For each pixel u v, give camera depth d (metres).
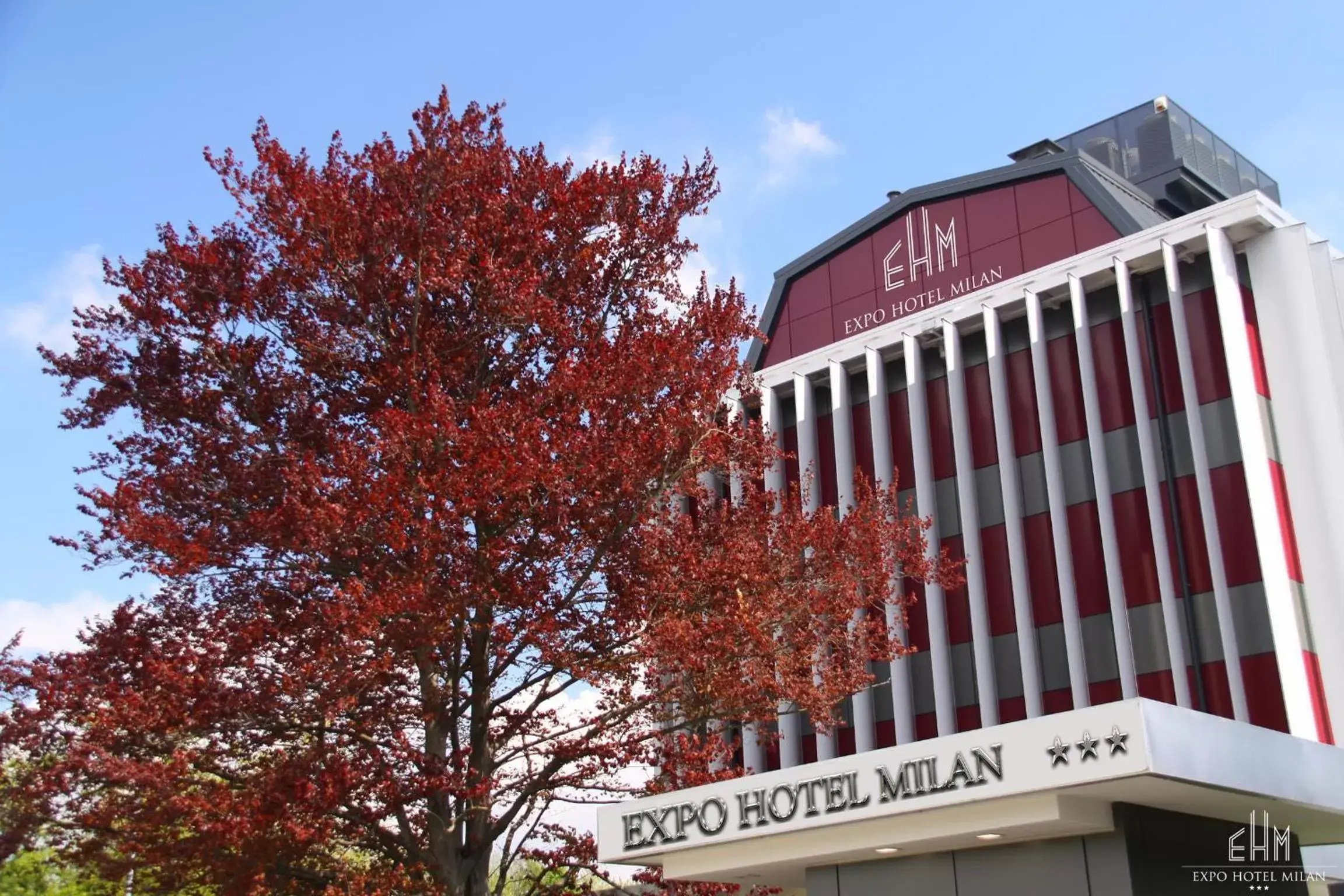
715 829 15.34
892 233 38.59
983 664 30.78
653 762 17.00
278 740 16.05
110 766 13.95
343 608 14.41
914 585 33.06
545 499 16.44
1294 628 26.20
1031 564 31.30
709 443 17.30
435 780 15.38
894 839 14.45
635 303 19.11
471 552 15.72
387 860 16.50
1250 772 13.13
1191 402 28.81
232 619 16.08
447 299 17.95
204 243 17.23
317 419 16.97
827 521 18.91
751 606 16.81
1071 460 31.31
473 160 17.56
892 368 35.81
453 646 16.52
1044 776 12.63
